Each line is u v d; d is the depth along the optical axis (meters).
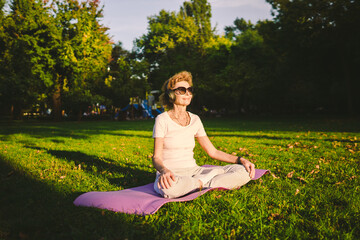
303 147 6.76
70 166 4.79
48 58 23.27
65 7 25.58
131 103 35.75
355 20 18.95
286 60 27.34
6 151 6.32
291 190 3.24
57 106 26.95
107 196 2.79
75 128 15.74
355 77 27.23
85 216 2.45
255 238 2.10
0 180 3.71
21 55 21.56
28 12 23.48
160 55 41.56
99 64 27.42
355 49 22.58
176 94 3.04
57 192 3.22
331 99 35.31
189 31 38.09
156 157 2.94
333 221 2.34
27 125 19.39
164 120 3.03
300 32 22.31
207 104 46.16
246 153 5.97
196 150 6.76
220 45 37.84
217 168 3.19
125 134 11.58
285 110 46.31
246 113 45.50
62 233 2.14
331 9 18.73
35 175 4.05
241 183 3.14
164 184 2.61
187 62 34.59
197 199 2.87
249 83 34.53
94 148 7.18
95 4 26.30
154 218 2.44
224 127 14.80
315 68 26.98
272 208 2.71
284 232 2.18
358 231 2.19
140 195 2.85
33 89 23.94
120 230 2.19
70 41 24.72
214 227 2.26
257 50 35.81
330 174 3.96
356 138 8.09
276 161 5.09
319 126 13.90
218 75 35.44
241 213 2.55
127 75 33.44
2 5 23.45
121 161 5.43
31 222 2.32
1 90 20.52
